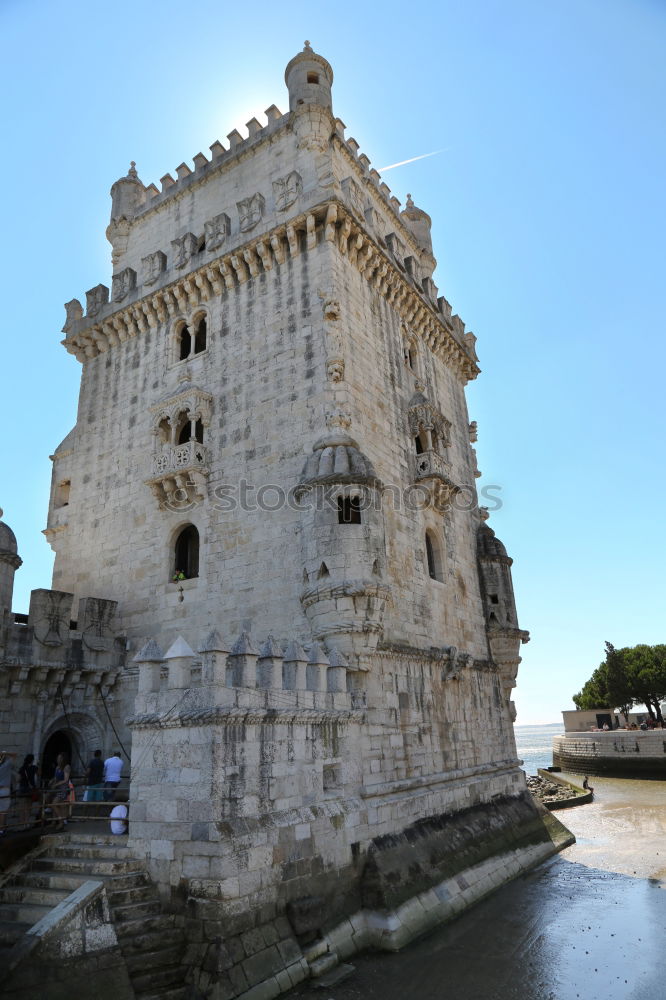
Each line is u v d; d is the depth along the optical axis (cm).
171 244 3162
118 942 1268
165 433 2747
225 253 2802
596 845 3103
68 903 1275
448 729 2527
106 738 2464
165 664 2427
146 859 1449
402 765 2153
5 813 1745
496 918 1966
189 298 2962
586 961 1619
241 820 1441
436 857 2086
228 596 2375
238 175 3114
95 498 2953
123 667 2539
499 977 1519
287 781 1614
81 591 2817
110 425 3048
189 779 1438
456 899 2019
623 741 6225
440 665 2564
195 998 1241
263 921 1416
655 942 1739
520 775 3144
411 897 1855
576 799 4638
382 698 2122
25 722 2236
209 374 2759
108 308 3234
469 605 3053
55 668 2289
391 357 2875
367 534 2073
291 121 2950
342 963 1561
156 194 3553
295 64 3014
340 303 2523
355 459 2167
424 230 4003
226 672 1650
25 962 1158
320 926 1566
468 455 3609
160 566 2598
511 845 2597
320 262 2567
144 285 3105
